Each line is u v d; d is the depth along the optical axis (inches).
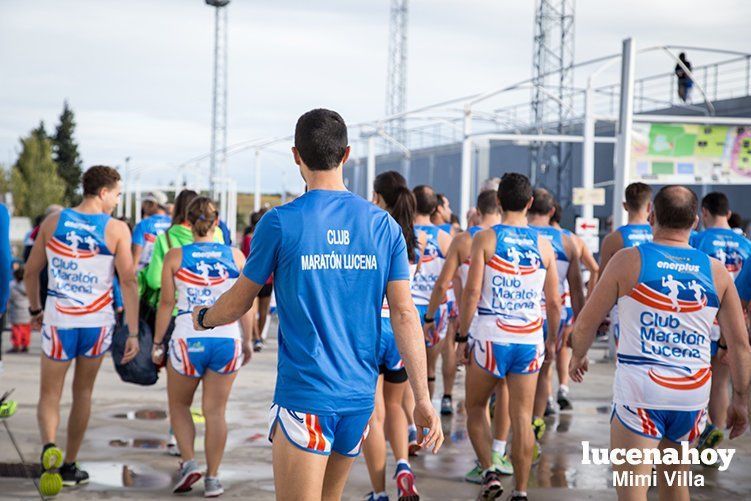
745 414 156.9
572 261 272.4
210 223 216.5
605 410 340.5
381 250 121.7
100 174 224.1
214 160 1553.9
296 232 119.0
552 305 217.2
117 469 241.9
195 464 218.4
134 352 227.6
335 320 119.3
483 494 213.3
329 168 124.0
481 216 259.0
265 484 228.5
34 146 3223.4
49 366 219.9
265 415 319.0
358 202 123.2
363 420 122.0
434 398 363.6
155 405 335.3
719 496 225.8
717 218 272.2
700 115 1064.2
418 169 1599.4
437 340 294.2
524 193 212.1
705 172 607.5
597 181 1254.9
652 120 600.7
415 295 285.6
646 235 265.3
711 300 150.3
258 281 120.6
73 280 220.4
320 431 118.1
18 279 492.4
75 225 220.5
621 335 152.9
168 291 217.0
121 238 224.1
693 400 149.7
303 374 118.1
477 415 216.4
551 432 299.1
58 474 216.2
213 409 217.2
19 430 283.6
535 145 1301.7
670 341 149.4
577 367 159.8
